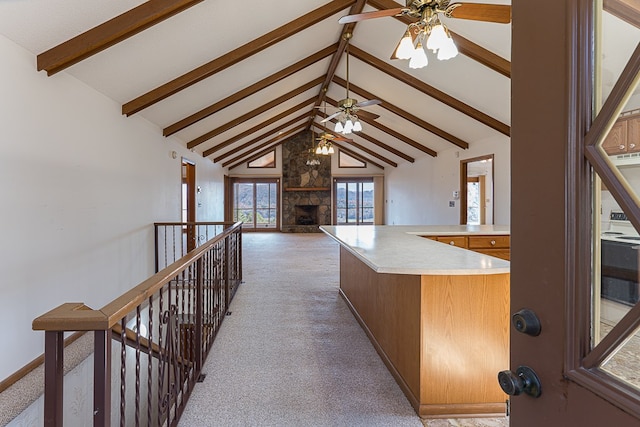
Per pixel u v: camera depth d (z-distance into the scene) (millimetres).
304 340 2932
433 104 6074
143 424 3338
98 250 3529
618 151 516
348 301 3842
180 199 6445
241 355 2652
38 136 2662
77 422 2654
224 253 3682
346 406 2012
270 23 3865
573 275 566
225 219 12148
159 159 5355
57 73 2867
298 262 6605
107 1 2475
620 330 510
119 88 3691
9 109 2387
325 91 7785
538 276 637
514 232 702
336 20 4703
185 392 2074
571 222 568
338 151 12891
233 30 3650
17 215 2447
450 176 7723
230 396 2111
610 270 526
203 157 8344
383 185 12906
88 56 2779
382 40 4922
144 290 1412
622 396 493
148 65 3531
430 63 4840
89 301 3365
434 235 3664
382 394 2133
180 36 3311
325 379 2305
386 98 6746
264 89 6020
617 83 515
